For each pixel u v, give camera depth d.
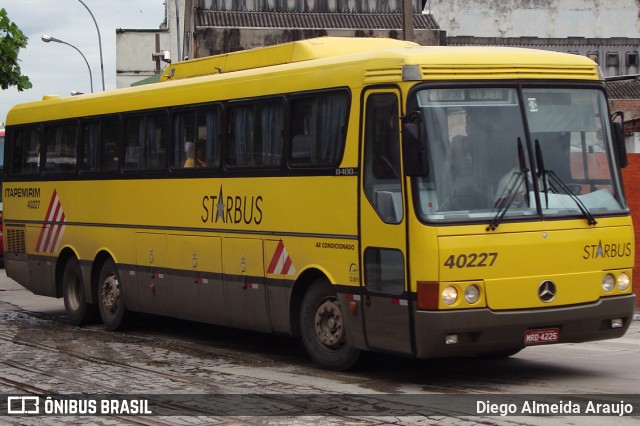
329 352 13.16
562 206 11.96
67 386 12.40
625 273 12.36
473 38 55.47
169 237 16.14
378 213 11.96
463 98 11.77
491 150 11.77
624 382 12.13
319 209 12.98
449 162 11.55
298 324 13.71
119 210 17.50
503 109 11.93
